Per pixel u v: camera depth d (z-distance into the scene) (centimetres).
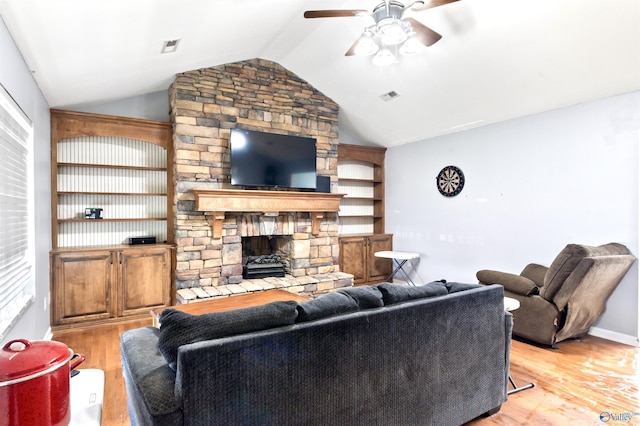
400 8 256
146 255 420
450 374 205
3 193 221
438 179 543
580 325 345
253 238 536
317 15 256
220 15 290
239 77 458
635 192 342
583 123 380
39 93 320
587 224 377
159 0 234
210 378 128
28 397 99
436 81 412
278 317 150
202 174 434
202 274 433
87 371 156
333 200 510
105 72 335
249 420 137
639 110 340
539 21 295
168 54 345
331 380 159
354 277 584
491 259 471
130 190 449
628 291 349
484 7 299
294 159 477
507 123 451
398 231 617
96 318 393
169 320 140
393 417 181
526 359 314
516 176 441
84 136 411
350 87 483
